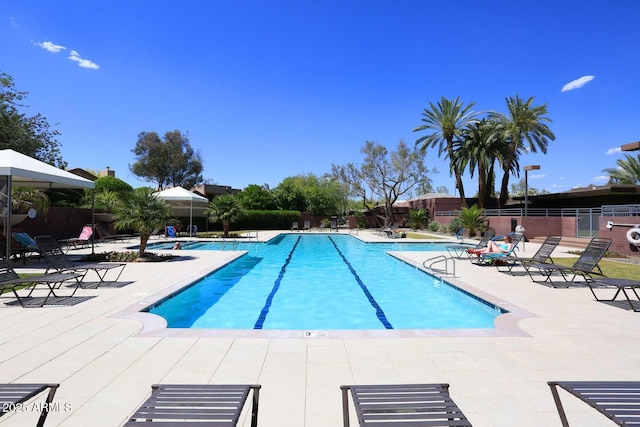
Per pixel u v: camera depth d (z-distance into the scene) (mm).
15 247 11039
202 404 1944
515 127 27672
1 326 4770
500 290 7301
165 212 12094
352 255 15734
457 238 20984
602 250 7754
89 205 21516
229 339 4293
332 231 31812
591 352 3908
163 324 4879
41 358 3695
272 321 6336
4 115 20953
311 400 2854
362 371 3406
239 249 17641
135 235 22453
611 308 5840
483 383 3162
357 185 37562
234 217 22578
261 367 3488
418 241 20766
